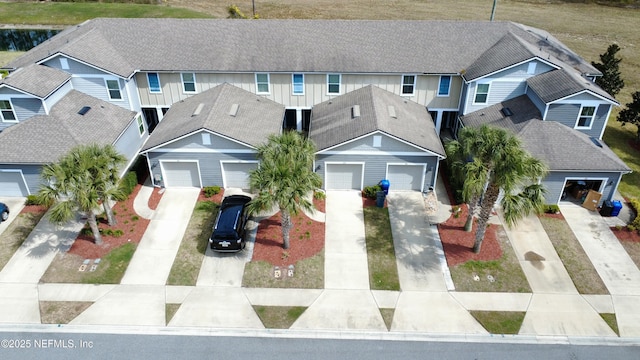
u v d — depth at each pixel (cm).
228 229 2161
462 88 3006
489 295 1997
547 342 1795
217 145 2519
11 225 2366
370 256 2200
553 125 2575
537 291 2017
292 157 2052
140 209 2505
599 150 2464
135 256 2184
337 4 6956
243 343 1780
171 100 3145
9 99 2578
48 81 2688
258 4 6912
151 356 1728
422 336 1814
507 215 1906
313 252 2219
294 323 1864
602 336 1822
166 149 2536
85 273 2086
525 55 2748
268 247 2245
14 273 2080
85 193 2012
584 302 1967
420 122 2816
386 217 2461
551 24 5966
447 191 2681
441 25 3181
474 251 2214
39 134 2523
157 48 3062
